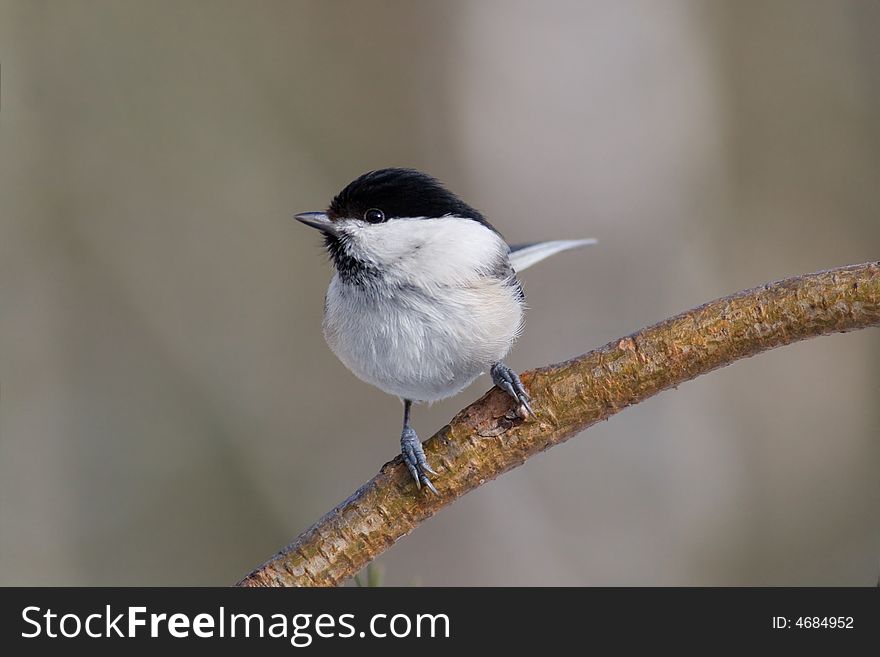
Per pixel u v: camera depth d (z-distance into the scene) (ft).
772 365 37.91
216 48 43.60
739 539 34.91
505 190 36.27
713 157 37.63
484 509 34.19
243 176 43.16
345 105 43.14
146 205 42.34
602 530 33.27
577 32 35.65
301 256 43.24
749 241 39.68
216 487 40.37
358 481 39.99
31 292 40.63
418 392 20.45
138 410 40.88
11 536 38.29
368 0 43.09
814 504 36.91
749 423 36.40
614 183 35.24
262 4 44.04
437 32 40.57
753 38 40.91
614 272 34.83
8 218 40.47
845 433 38.14
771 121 40.81
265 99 43.62
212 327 42.19
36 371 40.22
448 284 19.11
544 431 14.96
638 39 35.55
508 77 36.52
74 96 41.75
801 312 13.84
